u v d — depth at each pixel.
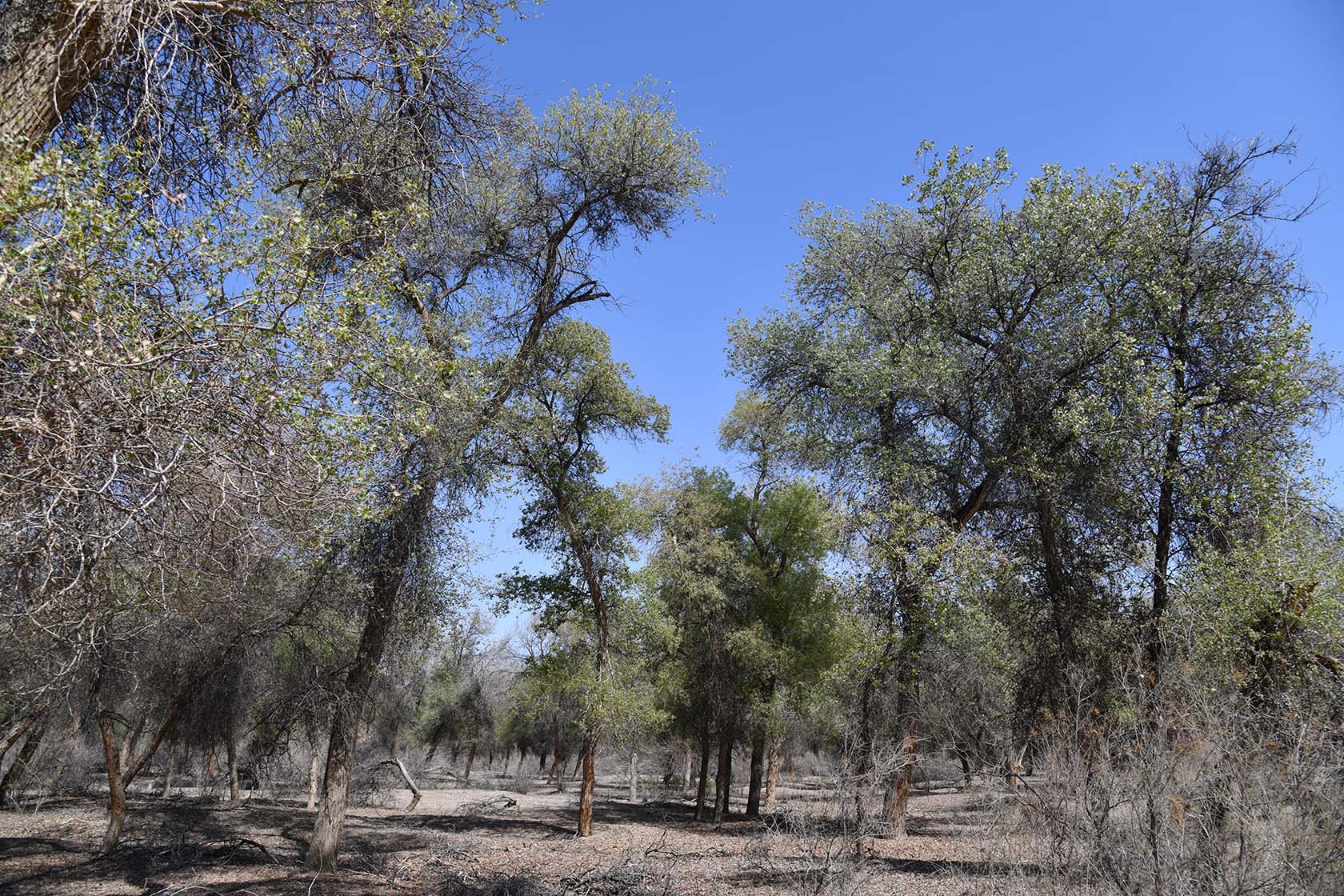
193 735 18.22
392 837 20.08
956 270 14.30
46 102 5.43
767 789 31.23
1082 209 12.48
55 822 18.41
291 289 5.05
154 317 4.69
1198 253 12.63
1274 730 6.20
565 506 19.61
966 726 11.39
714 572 24.66
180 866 13.86
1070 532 13.39
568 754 47.19
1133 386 11.86
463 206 9.56
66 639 6.37
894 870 12.00
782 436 20.27
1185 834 5.71
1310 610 8.72
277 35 6.61
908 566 13.46
